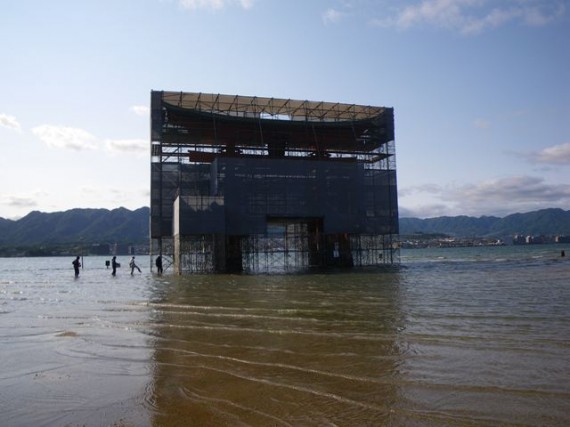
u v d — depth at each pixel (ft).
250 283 130.93
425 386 31.14
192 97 213.87
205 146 225.56
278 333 51.72
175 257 196.34
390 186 233.76
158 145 214.48
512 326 52.01
